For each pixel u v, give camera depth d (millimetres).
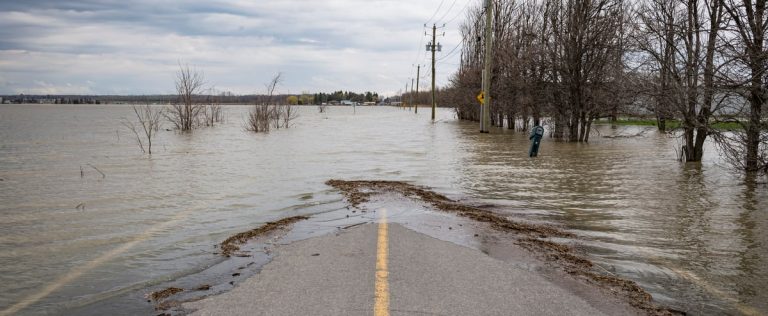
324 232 6934
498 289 4648
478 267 5297
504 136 29406
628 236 6926
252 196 10047
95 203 9422
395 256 5648
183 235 7023
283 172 13641
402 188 10852
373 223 7391
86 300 4578
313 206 8977
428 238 6508
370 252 5801
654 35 15227
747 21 12523
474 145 23000
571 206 9117
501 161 16516
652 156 18156
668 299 4578
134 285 4965
